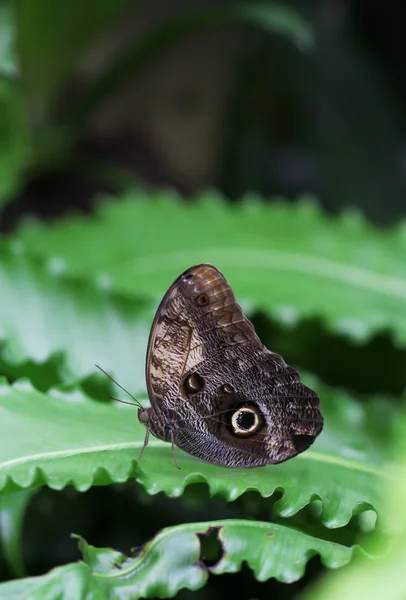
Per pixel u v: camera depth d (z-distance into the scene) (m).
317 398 0.95
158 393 0.96
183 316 0.96
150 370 0.95
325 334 1.18
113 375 1.04
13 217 1.86
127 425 0.98
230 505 1.03
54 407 0.97
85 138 2.16
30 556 1.24
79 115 1.61
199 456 0.97
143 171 2.14
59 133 1.60
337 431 1.04
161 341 0.96
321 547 0.91
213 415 0.96
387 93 1.94
